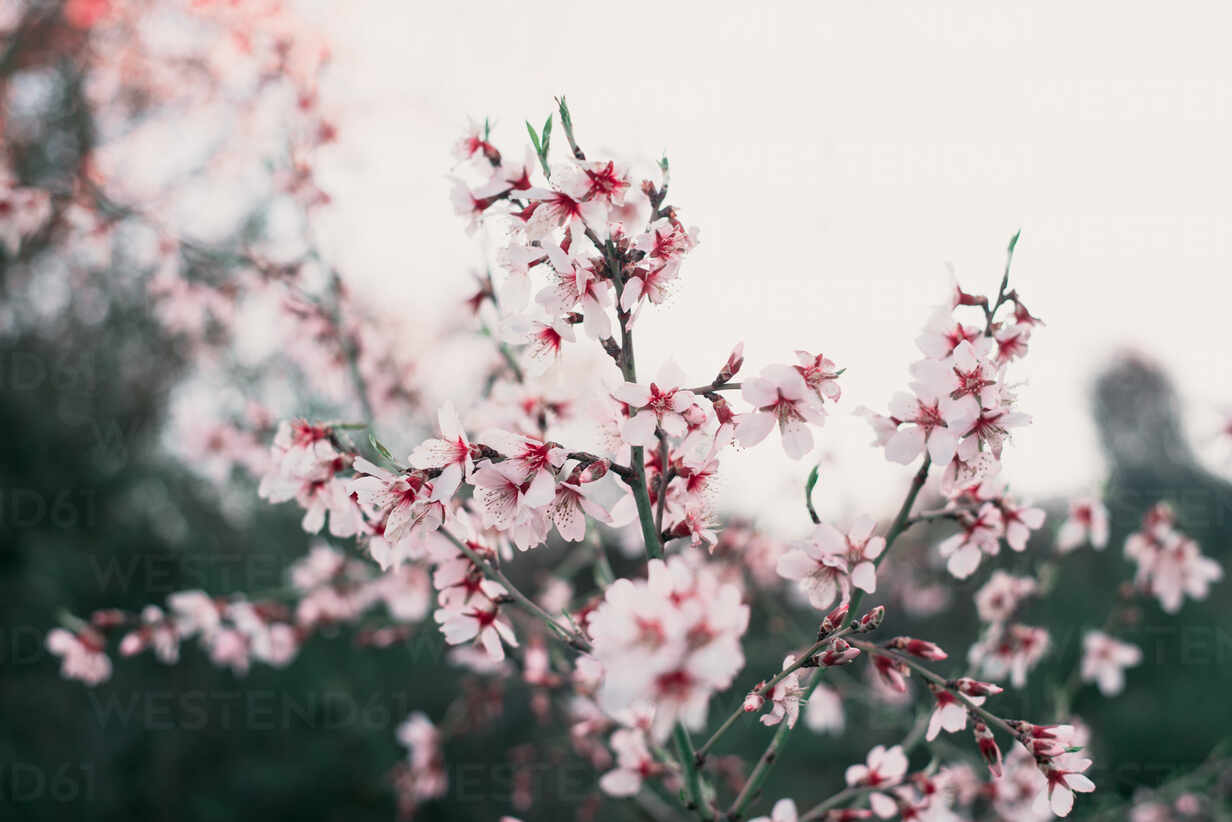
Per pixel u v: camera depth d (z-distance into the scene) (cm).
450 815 578
